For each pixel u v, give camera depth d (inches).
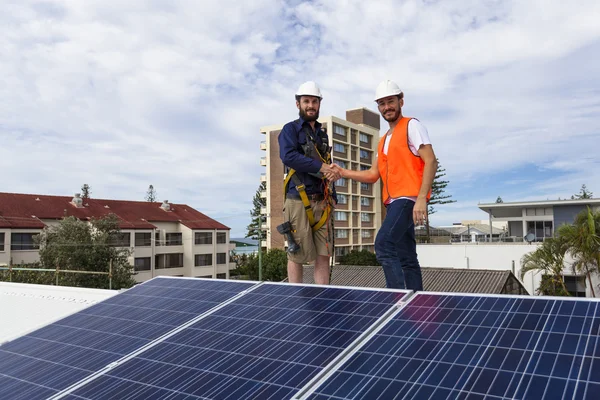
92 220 1756.9
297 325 139.3
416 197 179.0
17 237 1765.5
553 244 1012.5
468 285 847.1
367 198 2972.4
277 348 129.0
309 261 211.0
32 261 1780.3
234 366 124.4
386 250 179.0
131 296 207.8
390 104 185.3
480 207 1752.0
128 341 159.8
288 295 164.6
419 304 135.1
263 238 2659.9
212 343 140.9
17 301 376.5
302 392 105.5
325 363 115.4
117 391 127.1
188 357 135.7
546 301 118.8
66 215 1985.7
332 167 196.7
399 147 180.5
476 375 96.5
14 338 194.4
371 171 203.2
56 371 151.1
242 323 149.8
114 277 1585.9
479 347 106.3
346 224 2746.1
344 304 147.6
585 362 91.2
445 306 129.8
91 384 134.4
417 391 96.2
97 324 183.2
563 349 97.4
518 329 109.3
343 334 128.3
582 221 1007.6
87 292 364.5
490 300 126.8
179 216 2468.0
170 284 211.0
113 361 146.9
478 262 1418.6
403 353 111.3
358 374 107.0
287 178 207.8
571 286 1133.7
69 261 1531.7
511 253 1382.9
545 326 108.0
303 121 203.2
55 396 132.7
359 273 994.7
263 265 2193.7
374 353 114.1
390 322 127.8
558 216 1647.4
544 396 85.0
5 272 1255.5
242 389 113.0
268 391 109.5
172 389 120.7
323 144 205.2
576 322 106.0
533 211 1697.8
